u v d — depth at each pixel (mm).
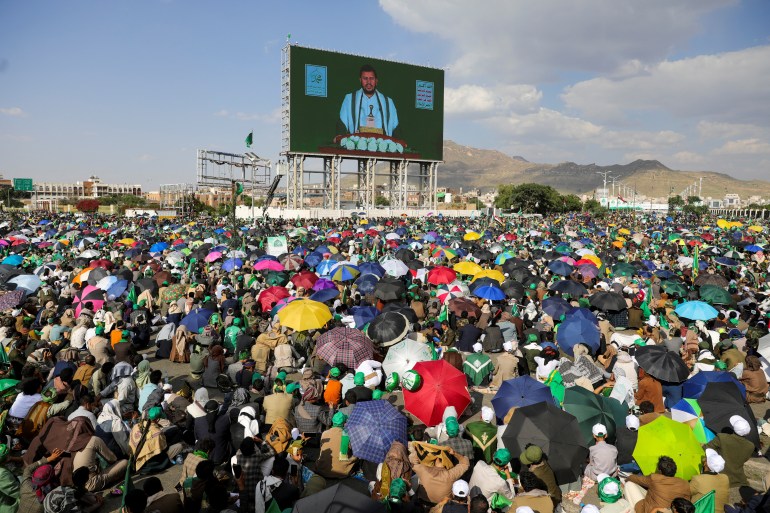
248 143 76062
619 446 8562
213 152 75812
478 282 17859
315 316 13047
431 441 8641
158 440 8844
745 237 44031
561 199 154250
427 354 11664
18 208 142500
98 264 22859
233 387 12344
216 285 20484
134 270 23781
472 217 82188
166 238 39656
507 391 9180
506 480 7152
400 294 17594
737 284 22094
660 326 16328
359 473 8422
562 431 7484
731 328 15070
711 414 8922
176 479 8680
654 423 7668
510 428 7734
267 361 13328
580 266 23828
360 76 89000
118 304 16609
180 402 9852
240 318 15211
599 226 64500
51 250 30891
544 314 16234
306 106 85250
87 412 9016
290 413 9930
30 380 9438
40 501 7496
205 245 28594
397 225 55094
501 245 34344
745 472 8641
